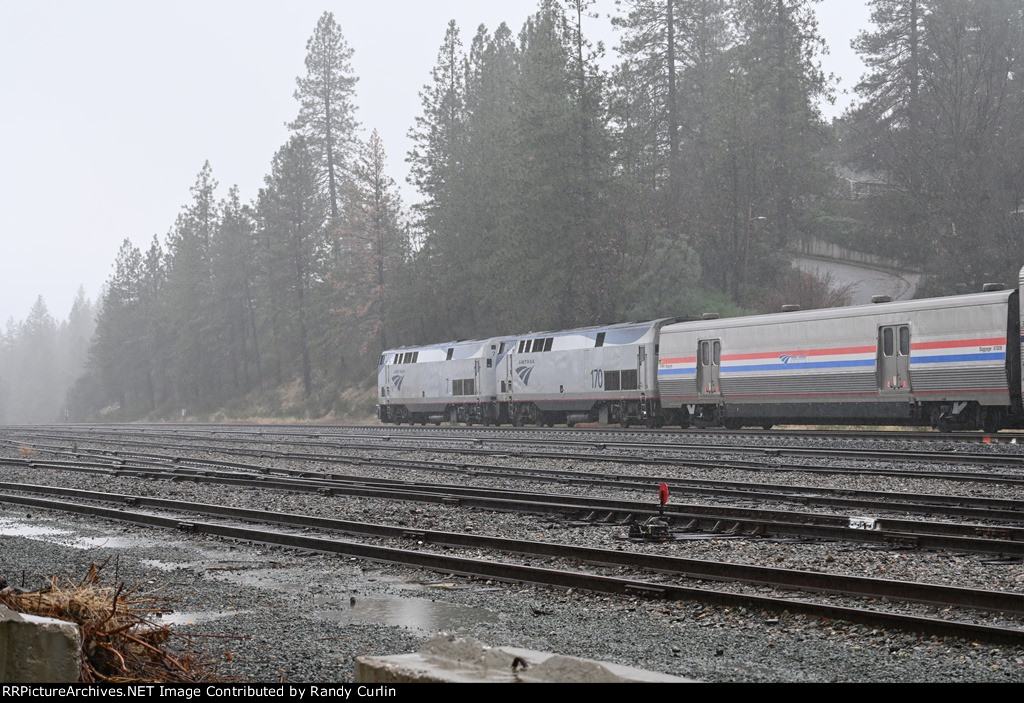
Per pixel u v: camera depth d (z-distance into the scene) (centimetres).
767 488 1786
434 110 6956
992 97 6166
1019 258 5047
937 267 5509
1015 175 5509
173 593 1019
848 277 6262
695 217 6038
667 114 6912
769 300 5528
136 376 11612
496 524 1521
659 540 1332
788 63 6247
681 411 3925
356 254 7562
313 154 8662
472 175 6631
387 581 1087
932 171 5809
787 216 6331
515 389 4709
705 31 6969
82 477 2441
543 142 5475
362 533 1445
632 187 5519
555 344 4475
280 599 988
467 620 883
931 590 885
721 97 5969
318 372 8819
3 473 2612
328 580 1098
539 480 2102
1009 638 725
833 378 3244
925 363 2986
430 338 7388
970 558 1141
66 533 1526
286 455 2933
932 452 2416
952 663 698
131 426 6869
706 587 1018
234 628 846
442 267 6875
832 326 3262
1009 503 1520
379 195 7500
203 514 1711
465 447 3142
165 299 11000
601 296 5516
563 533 1428
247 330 10138
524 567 1054
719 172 5956
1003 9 6531
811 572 970
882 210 6219
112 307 11944
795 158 6100
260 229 9219
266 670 688
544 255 5500
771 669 695
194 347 10169
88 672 570
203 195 10306
